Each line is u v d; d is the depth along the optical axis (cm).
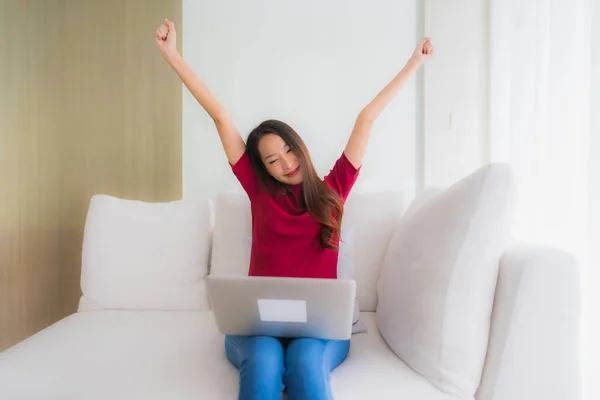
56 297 222
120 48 219
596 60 112
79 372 112
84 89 221
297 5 215
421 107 214
